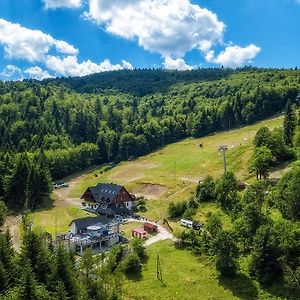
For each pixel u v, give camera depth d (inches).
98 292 2891.2
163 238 4365.2
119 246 4050.2
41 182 6225.4
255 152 5393.7
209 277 3449.8
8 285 2561.5
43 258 2785.4
